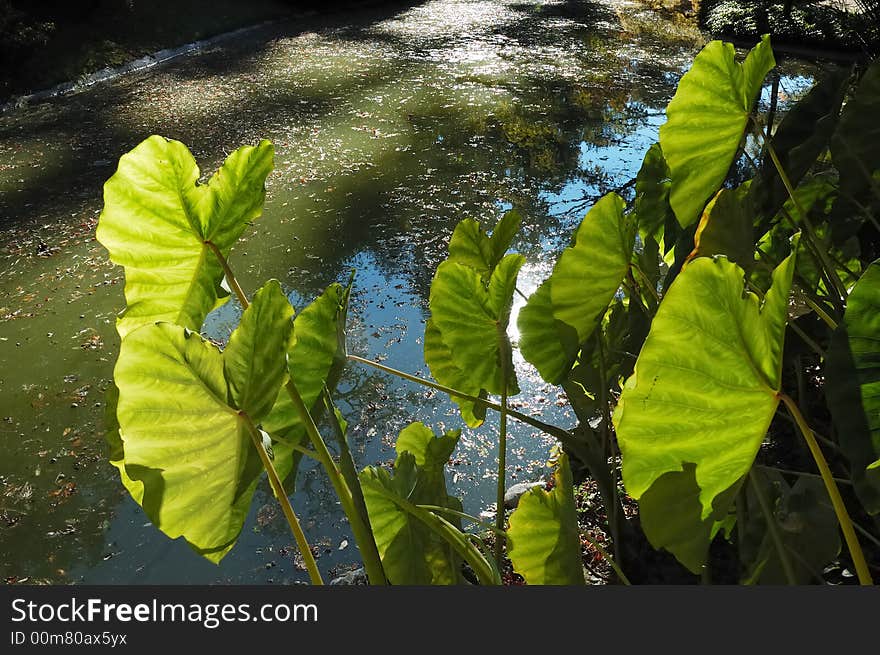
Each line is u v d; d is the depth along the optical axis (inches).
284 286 187.0
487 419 138.3
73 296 184.5
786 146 86.7
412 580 73.8
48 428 141.0
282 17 508.7
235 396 46.6
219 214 61.9
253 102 334.3
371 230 214.5
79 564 113.0
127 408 45.2
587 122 302.2
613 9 541.3
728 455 44.2
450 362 86.3
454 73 376.8
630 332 87.7
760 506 59.6
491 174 251.9
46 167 267.9
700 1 502.0
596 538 98.2
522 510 61.7
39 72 357.7
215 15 471.8
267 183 248.2
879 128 80.3
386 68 388.5
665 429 43.3
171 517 47.4
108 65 381.7
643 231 95.6
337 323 61.5
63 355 161.8
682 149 74.2
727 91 71.0
